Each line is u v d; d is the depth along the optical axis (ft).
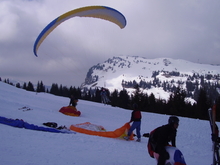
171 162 14.12
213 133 17.35
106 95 85.87
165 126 14.57
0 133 24.38
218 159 17.21
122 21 47.98
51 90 279.90
